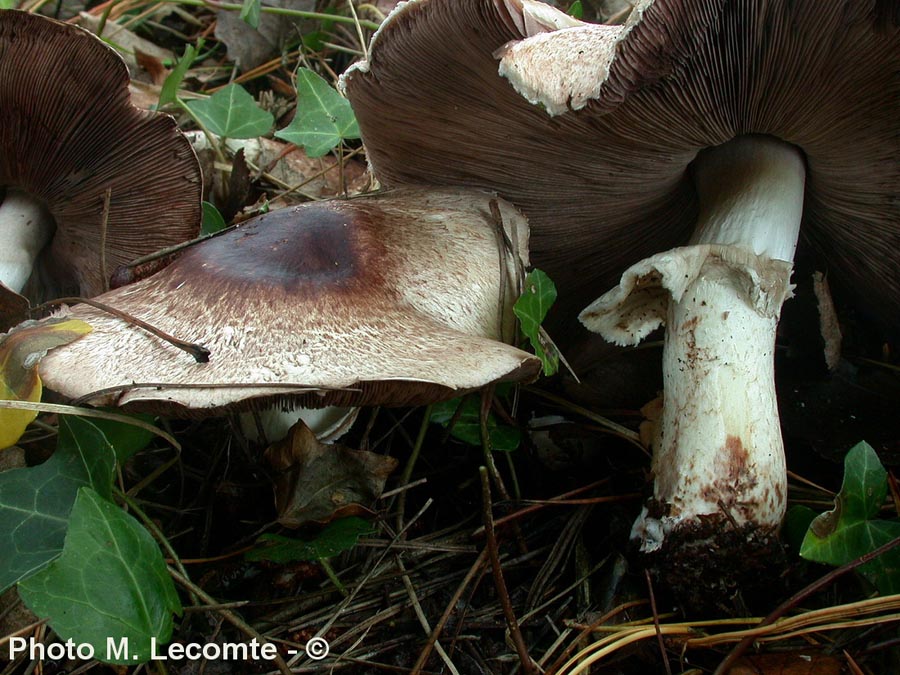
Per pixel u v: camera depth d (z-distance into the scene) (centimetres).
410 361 18
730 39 18
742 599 20
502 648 20
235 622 19
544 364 22
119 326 20
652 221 27
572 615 21
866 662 19
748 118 21
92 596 16
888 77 19
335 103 31
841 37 18
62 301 21
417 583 21
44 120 24
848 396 26
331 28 41
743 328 21
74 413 18
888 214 24
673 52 17
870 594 20
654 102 20
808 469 25
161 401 17
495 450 25
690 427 20
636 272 21
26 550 18
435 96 22
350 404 18
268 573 21
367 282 21
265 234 21
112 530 17
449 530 23
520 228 24
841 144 22
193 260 21
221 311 19
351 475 21
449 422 23
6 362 19
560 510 23
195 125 36
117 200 27
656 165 23
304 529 21
